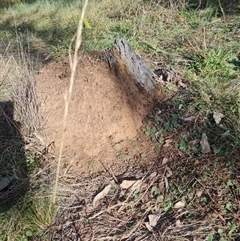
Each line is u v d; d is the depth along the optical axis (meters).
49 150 1.19
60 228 1.00
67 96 0.53
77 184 1.11
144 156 1.16
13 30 2.41
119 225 1.00
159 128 1.22
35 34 2.23
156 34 1.85
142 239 0.96
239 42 1.68
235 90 1.32
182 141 1.18
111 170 1.15
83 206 1.05
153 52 1.70
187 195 1.04
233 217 0.96
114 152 1.18
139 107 1.27
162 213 1.01
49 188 1.07
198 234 0.94
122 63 1.29
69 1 2.82
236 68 1.50
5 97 1.40
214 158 1.11
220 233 0.93
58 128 1.21
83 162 1.17
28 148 1.19
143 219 1.01
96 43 1.82
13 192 1.08
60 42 2.00
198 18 1.92
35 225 1.00
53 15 2.55
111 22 2.09
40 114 1.24
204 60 1.51
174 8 2.02
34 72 1.51
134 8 2.17
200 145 1.16
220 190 1.03
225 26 1.83
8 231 0.98
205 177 1.06
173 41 1.78
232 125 1.19
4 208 1.04
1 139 1.23
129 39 1.82
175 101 1.31
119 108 1.23
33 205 1.03
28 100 1.24
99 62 1.30
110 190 1.09
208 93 1.32
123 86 1.26
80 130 1.21
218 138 1.16
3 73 1.55
